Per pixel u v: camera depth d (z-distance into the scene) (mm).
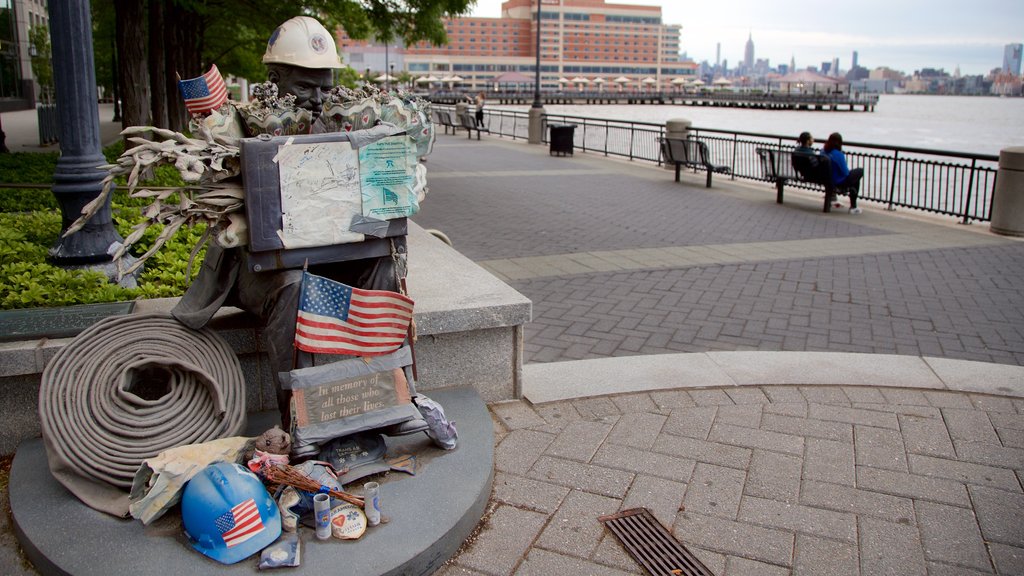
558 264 8852
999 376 5309
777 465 4039
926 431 4461
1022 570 3219
